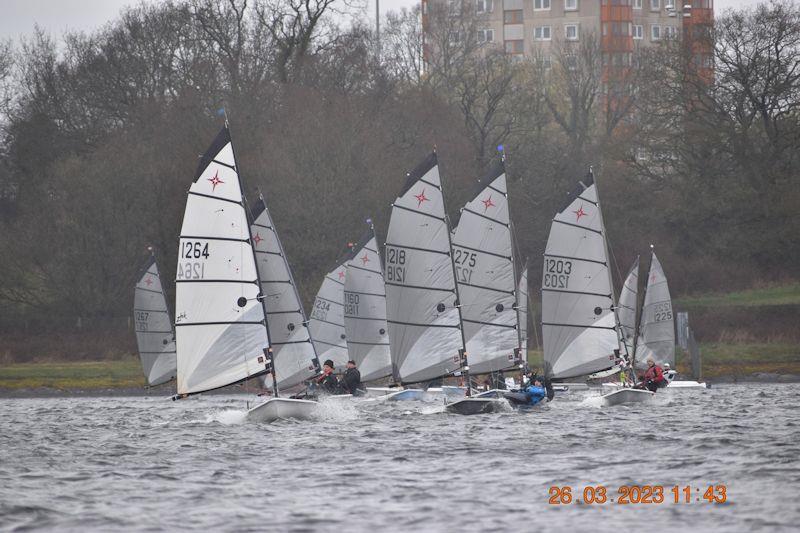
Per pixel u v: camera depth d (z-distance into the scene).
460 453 114.81
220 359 133.75
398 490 93.50
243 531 79.06
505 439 126.62
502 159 165.88
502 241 165.75
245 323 134.38
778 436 127.25
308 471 104.38
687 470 101.56
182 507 87.75
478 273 166.12
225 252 133.88
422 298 153.88
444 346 153.12
